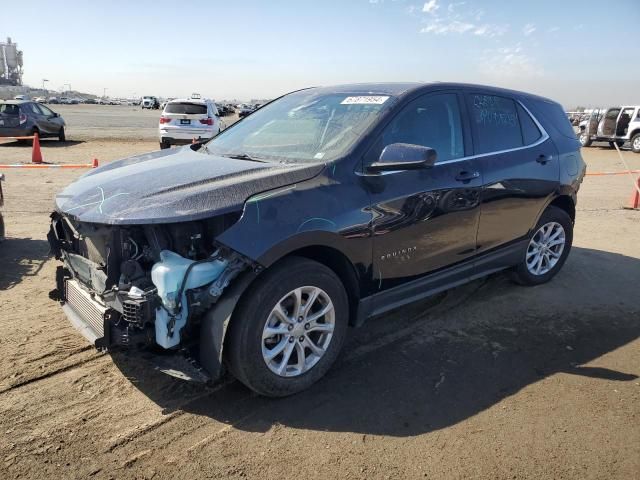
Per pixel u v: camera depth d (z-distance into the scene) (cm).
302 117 392
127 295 273
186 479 243
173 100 1778
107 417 286
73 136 2370
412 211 349
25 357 344
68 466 248
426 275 377
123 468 248
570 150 508
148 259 286
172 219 266
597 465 260
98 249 300
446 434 281
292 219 289
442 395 319
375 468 254
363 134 339
